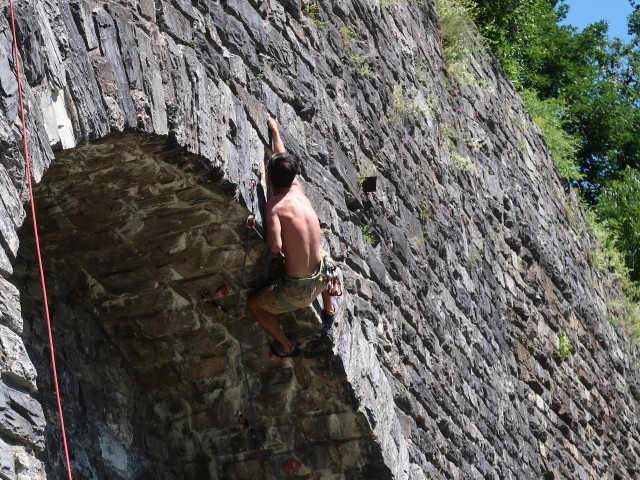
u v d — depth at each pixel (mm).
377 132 7934
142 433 6617
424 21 10172
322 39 7297
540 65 20219
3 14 3855
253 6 6320
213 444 6898
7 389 3635
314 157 6656
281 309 5855
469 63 11266
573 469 11438
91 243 5891
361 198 7277
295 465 6730
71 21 4359
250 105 5832
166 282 6156
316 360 6258
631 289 15844
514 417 9953
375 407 6594
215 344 6508
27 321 5668
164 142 4891
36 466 3691
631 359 15078
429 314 8211
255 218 5570
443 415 8039
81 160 4980
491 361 9641
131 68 4695
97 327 6434
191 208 5512
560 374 11695
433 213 8891
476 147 10492
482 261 10016
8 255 3725
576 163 19812
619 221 17438
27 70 3961
